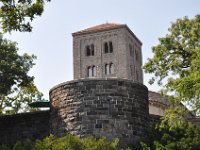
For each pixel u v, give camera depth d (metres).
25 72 32.66
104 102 23.28
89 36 100.44
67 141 18.30
